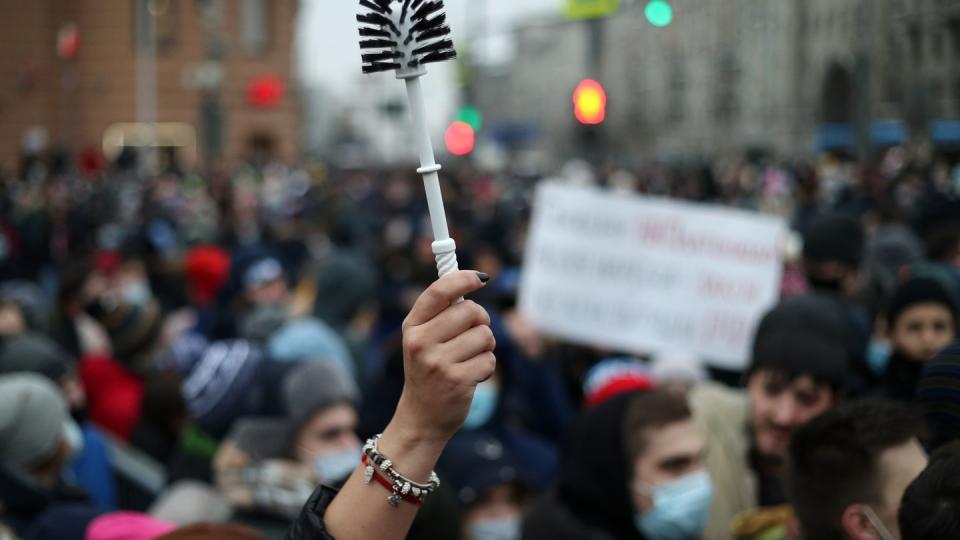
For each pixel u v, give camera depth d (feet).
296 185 117.19
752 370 13.76
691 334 22.36
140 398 18.45
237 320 28.78
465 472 14.44
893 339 16.56
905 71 121.70
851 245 19.39
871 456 8.57
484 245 34.50
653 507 11.76
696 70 243.19
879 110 123.13
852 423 8.75
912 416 8.70
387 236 40.83
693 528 11.76
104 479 16.38
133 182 109.81
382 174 120.26
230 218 56.03
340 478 9.96
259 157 179.63
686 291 22.43
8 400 13.39
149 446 18.19
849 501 8.61
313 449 14.14
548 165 268.21
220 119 179.32
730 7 223.30
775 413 13.32
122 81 176.76
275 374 16.15
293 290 38.93
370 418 19.20
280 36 188.85
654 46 264.72
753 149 202.59
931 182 62.75
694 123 244.42
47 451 13.51
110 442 17.39
